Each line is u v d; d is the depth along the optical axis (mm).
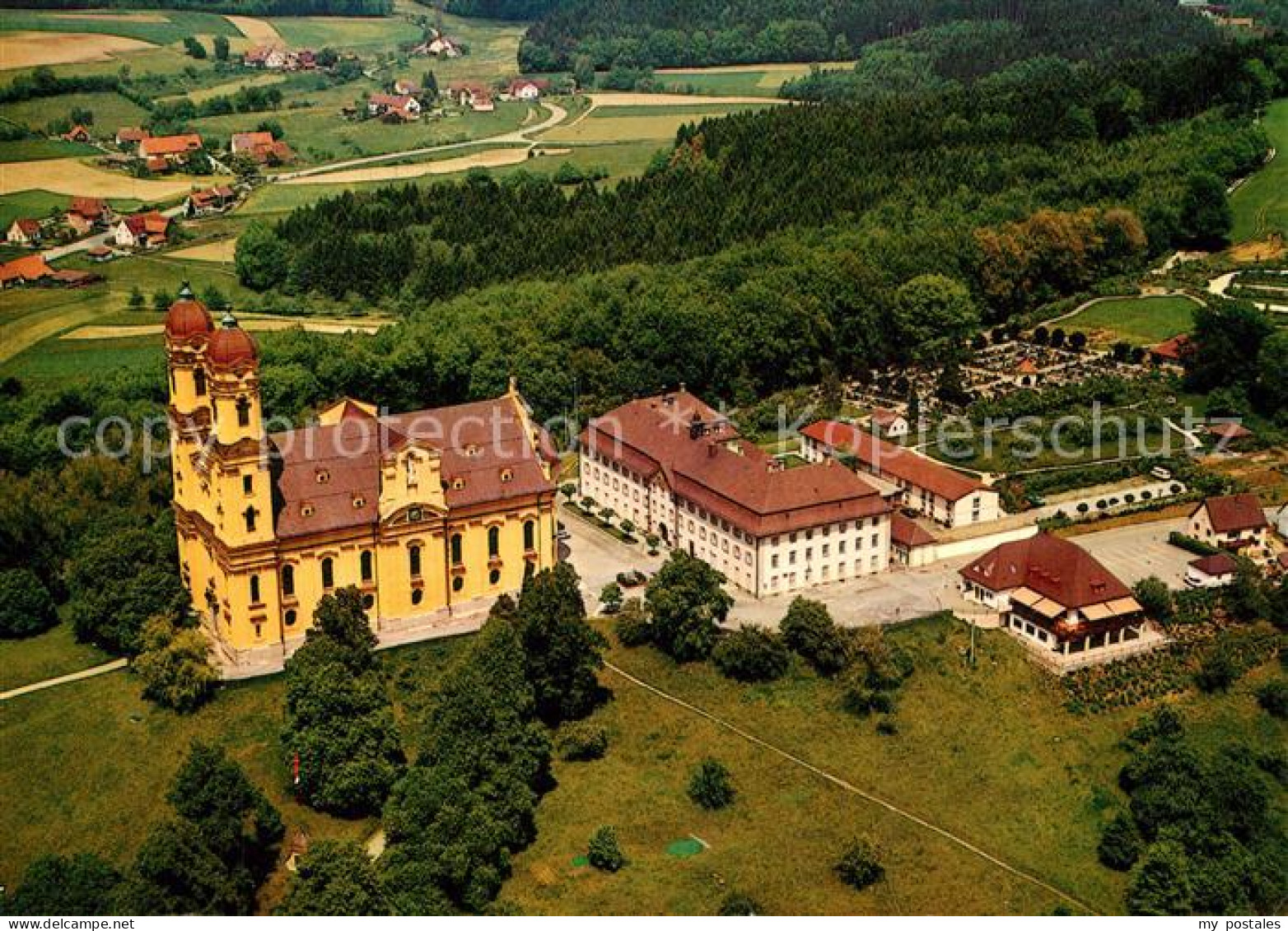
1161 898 149375
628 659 195875
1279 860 159000
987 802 167750
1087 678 188000
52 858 142625
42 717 182625
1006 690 186375
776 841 159625
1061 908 149250
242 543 183625
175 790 154000
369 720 166250
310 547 190125
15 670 194000
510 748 163750
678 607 191375
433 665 192375
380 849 159375
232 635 187875
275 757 173000
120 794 169000
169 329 191250
